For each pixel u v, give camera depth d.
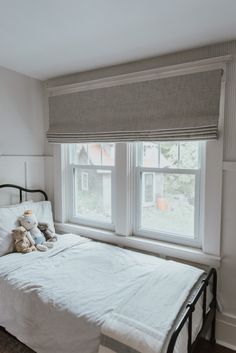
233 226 1.89
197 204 2.10
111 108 2.34
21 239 2.21
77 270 1.85
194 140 1.93
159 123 2.07
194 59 1.99
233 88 1.83
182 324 1.23
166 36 1.82
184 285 1.61
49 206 2.74
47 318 1.49
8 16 1.61
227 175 1.89
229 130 1.86
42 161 2.93
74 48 2.05
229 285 1.93
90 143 2.58
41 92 2.89
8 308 1.71
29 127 2.79
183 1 1.43
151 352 1.12
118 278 1.72
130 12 1.55
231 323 1.92
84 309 1.39
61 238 2.49
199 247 2.10
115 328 1.23
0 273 1.82
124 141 2.26
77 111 2.56
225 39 1.83
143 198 2.37
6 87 2.53
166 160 2.23
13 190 2.63
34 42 1.96
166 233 2.26
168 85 2.04
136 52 2.09
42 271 1.84
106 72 2.43
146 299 1.45
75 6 1.50
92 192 2.70
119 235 2.41
